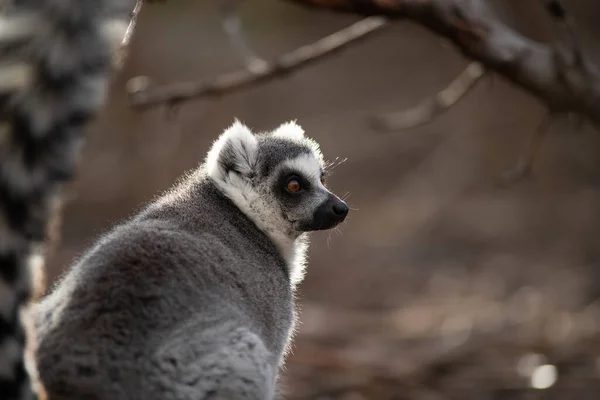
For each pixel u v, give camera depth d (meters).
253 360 6.39
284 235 8.88
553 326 15.85
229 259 7.29
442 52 33.62
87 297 6.34
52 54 3.90
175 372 6.17
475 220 23.88
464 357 13.92
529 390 12.70
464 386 12.91
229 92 10.33
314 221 8.95
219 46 32.03
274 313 7.57
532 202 24.58
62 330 6.25
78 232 22.53
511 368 13.56
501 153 26.75
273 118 29.53
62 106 4.02
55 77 3.96
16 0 3.91
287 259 8.92
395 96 31.34
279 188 8.83
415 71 33.03
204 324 6.41
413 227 23.86
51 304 6.59
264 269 7.90
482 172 26.39
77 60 3.95
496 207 24.53
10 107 3.95
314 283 20.70
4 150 4.01
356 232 24.06
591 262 20.55
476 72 10.95
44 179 4.14
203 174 8.78
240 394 6.23
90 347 6.12
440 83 32.00
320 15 35.53
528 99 28.14
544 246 22.02
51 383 6.12
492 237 22.80
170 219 7.69
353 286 20.33
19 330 4.50
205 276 6.76
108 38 3.97
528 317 16.67
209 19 33.56
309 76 32.62
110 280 6.39
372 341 15.65
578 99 9.77
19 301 4.39
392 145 28.28
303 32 34.84
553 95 9.81
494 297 18.77
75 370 6.10
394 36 34.97
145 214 7.91
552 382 12.80
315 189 9.02
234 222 8.33
